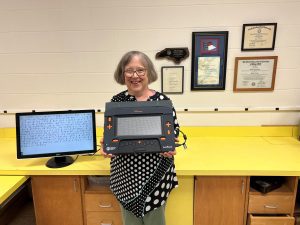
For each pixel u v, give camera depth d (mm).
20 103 2211
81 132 1667
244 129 2145
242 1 1930
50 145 1635
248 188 1600
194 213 1656
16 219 2176
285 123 2145
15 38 2072
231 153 1778
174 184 1454
